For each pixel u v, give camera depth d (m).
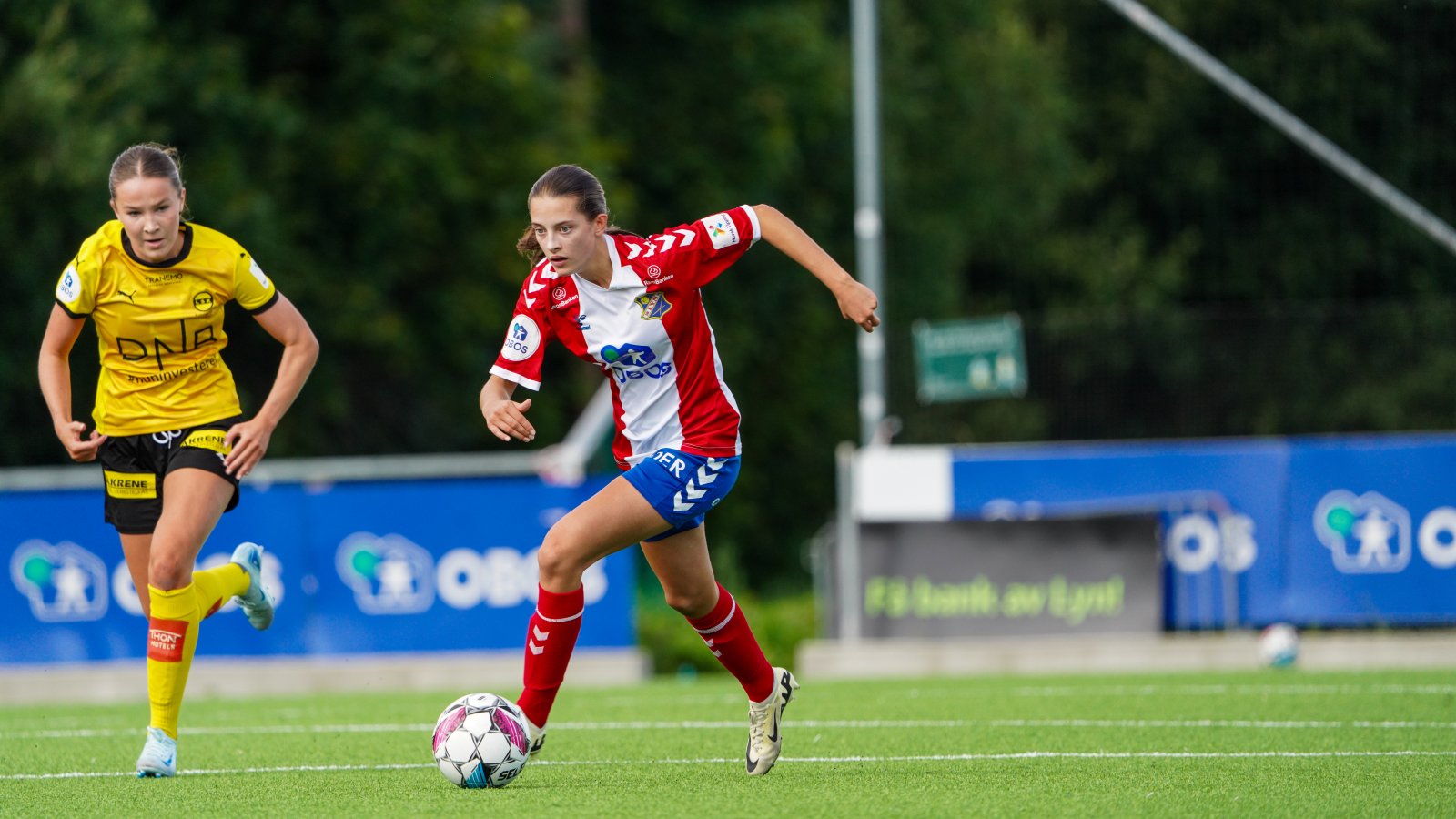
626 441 18.58
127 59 61.03
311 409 70.00
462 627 41.56
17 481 41.84
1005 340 48.16
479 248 74.62
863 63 47.12
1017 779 18.88
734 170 89.75
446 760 18.39
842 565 44.44
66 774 20.70
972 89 102.00
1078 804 16.81
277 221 66.75
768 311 91.94
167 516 19.75
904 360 50.16
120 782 19.75
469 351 76.31
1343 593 42.44
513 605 41.59
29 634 41.38
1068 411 51.66
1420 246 83.12
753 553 92.19
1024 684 34.91
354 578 41.62
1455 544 41.97
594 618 41.47
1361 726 24.52
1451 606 41.94
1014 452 44.09
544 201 17.44
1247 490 43.03
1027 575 43.47
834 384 95.75
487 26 73.69
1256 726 24.67
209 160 65.25
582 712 29.53
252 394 67.50
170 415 20.16
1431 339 50.78
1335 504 42.59
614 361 18.09
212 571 21.38
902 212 97.12
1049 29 110.44
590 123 81.69
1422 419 50.47
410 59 71.88
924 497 44.22
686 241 17.94
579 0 85.31
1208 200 100.62
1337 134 72.88
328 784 19.12
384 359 74.62
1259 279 96.31
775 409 92.62
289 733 26.41
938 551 43.94
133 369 20.08
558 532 18.08
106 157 58.50
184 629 20.11
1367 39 72.25
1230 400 51.47
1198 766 19.94
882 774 19.55
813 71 90.50
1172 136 103.00
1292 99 75.88
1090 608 43.06
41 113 57.12
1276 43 77.56
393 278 73.56
